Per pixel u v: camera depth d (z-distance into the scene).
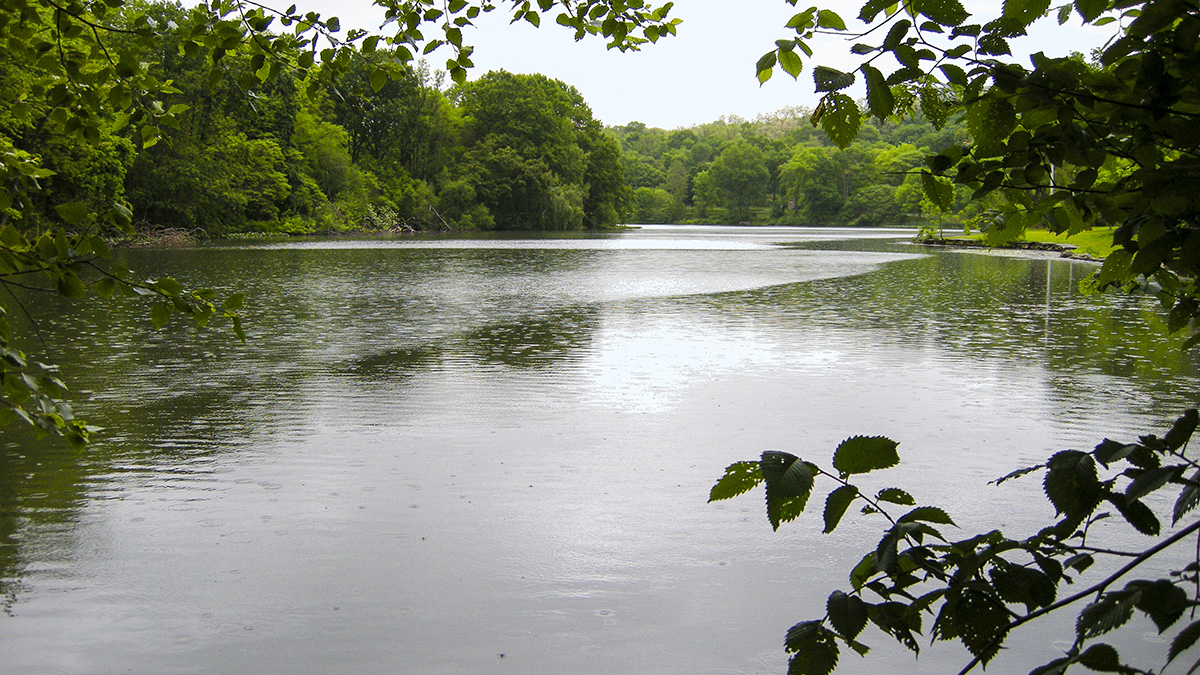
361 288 22.86
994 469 6.90
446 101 91.69
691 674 3.85
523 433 7.95
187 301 2.71
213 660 3.95
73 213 2.54
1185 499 1.43
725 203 154.75
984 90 1.57
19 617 4.35
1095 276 2.15
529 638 4.18
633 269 31.08
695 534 5.54
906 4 1.46
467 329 14.91
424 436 7.82
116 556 5.11
